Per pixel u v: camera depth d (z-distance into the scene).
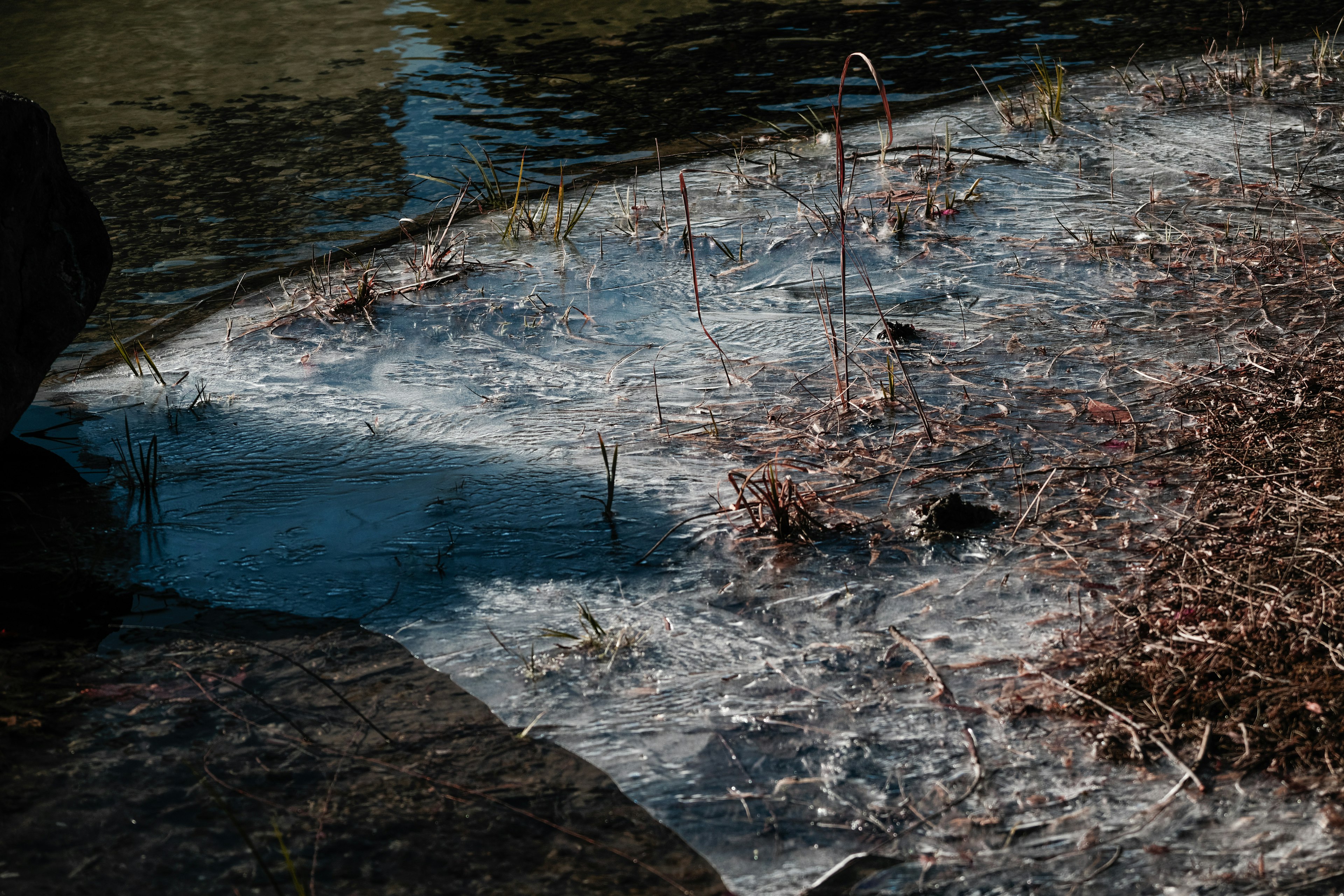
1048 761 2.62
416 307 5.30
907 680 2.90
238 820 2.54
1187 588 3.09
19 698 2.94
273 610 3.31
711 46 9.29
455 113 7.96
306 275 5.71
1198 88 7.72
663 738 2.77
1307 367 4.21
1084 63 8.45
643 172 6.88
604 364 4.80
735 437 4.14
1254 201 5.92
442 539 3.62
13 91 8.51
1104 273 5.27
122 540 3.66
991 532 3.47
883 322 4.64
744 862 2.42
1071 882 2.32
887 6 10.23
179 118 7.95
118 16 10.73
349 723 2.84
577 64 8.95
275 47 9.63
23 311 3.94
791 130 7.45
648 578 3.38
